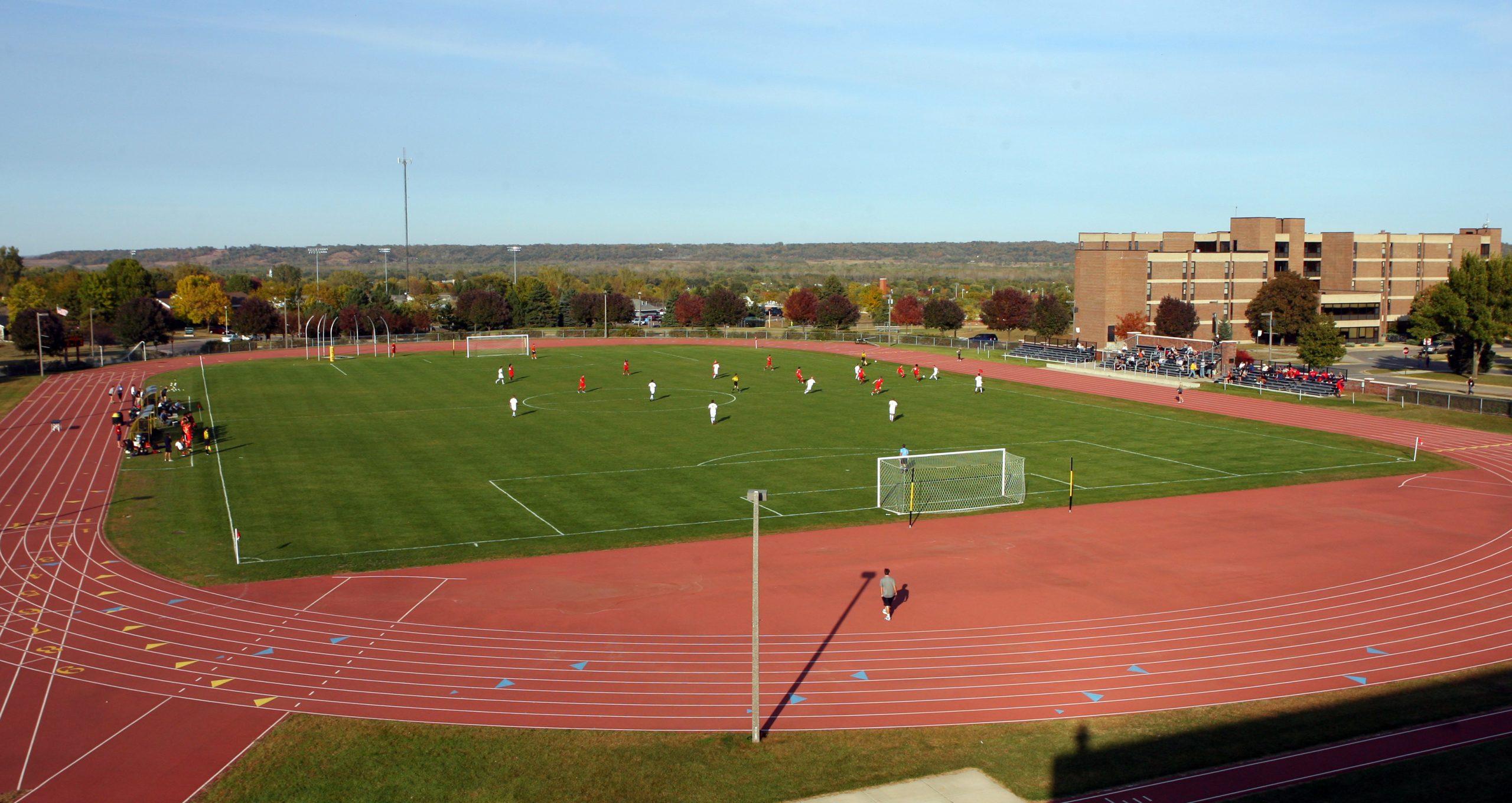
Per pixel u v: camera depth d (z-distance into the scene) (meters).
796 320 179.50
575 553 44.25
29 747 27.02
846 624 36.12
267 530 47.69
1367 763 26.45
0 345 157.00
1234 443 70.69
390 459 63.81
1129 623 36.38
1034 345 134.38
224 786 25.20
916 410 84.38
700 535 47.28
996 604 38.25
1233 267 150.00
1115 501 54.19
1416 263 164.12
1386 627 36.12
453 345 141.88
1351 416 80.88
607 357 125.44
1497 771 26.00
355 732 28.00
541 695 30.31
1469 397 80.44
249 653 33.19
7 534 46.66
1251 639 35.00
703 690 30.73
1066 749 27.23
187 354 129.50
